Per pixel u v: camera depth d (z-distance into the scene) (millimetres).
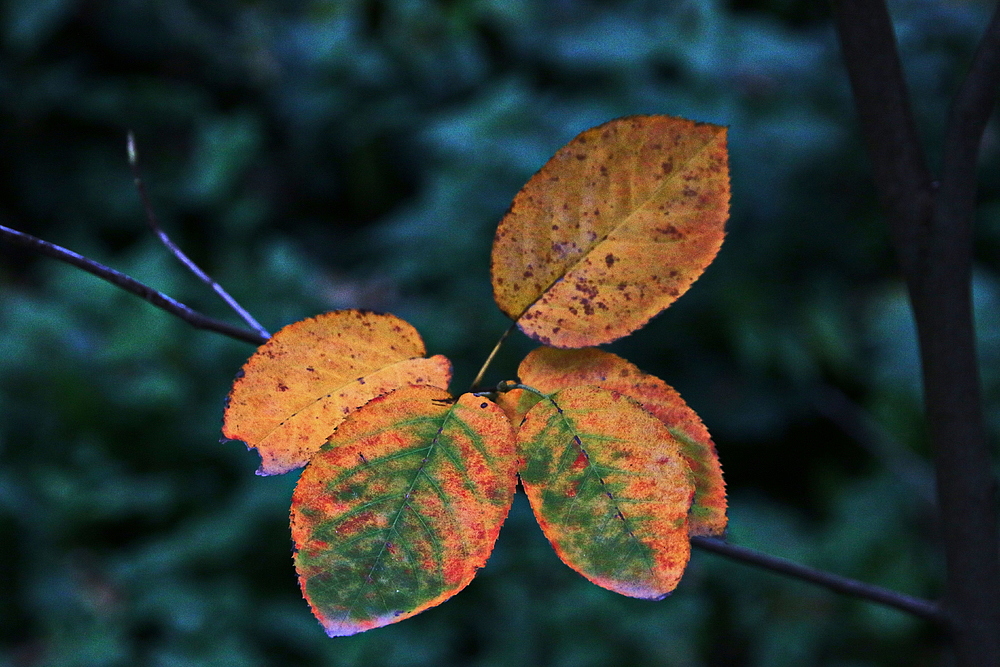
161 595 4238
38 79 6875
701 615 4332
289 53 7516
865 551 4527
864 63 999
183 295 5484
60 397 4891
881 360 5312
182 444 5000
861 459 5285
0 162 6668
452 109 6410
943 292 1011
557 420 871
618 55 5039
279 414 881
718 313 5391
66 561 4523
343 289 5754
